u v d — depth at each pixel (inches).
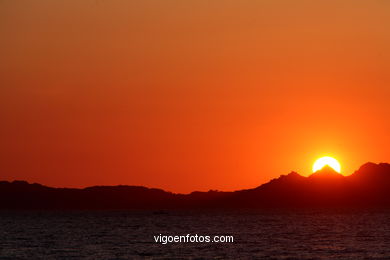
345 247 7667.3
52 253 7155.5
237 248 7504.9
